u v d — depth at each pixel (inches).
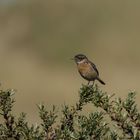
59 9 1690.5
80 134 204.8
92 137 206.8
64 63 1425.9
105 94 223.3
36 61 1402.6
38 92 1151.6
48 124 217.0
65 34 1595.7
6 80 1269.7
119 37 1494.8
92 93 232.5
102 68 1363.2
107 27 1565.0
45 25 1628.9
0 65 1353.3
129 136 211.6
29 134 211.9
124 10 1599.4
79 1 1694.1
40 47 1513.3
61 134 212.4
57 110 222.7
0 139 216.7
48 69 1346.0
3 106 220.7
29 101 1079.0
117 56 1412.4
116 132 206.5
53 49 1510.8
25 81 1236.5
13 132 217.0
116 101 218.8
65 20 1647.4
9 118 221.9
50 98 1111.6
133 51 1406.3
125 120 214.4
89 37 1565.0
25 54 1446.9
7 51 1455.5
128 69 1320.1
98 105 220.5
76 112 225.9
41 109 220.7
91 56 1460.4
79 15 1660.9
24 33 1573.6
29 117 807.1
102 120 210.8
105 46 1481.3
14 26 1601.9
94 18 1619.1
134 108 215.5
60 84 1195.3
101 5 1652.3
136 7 1585.9
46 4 1701.5
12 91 223.9
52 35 1585.9
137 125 213.9
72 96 1112.2
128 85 1190.3
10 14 1658.5
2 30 1581.0
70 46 1545.3
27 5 1691.7
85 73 470.3
